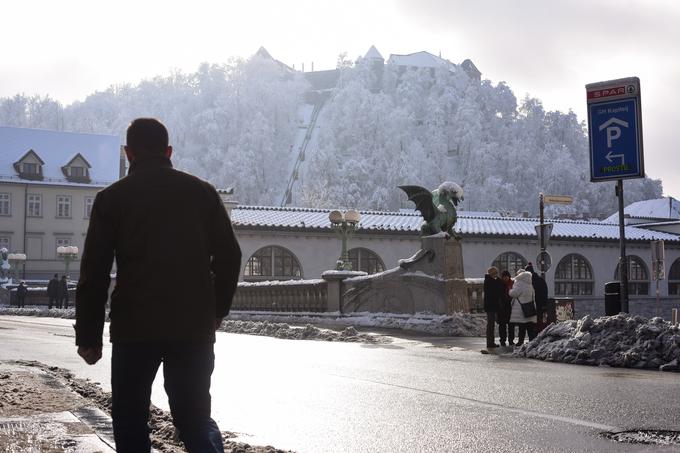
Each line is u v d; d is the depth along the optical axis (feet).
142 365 12.96
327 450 20.27
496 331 75.97
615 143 52.21
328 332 68.54
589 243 179.63
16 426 20.63
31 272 286.87
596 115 53.11
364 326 83.92
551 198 103.35
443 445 20.74
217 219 13.64
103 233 13.06
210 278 13.42
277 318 100.58
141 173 13.41
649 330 43.93
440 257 80.64
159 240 12.95
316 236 157.79
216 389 32.24
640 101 51.42
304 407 27.40
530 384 33.83
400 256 164.25
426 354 50.55
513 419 24.68
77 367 40.50
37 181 293.02
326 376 36.99
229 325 83.51
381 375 37.45
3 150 299.58
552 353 46.34
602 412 26.00
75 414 22.84
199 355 13.10
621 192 51.85
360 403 28.27
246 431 22.94
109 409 25.04
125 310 12.84
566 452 19.72
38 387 28.89
